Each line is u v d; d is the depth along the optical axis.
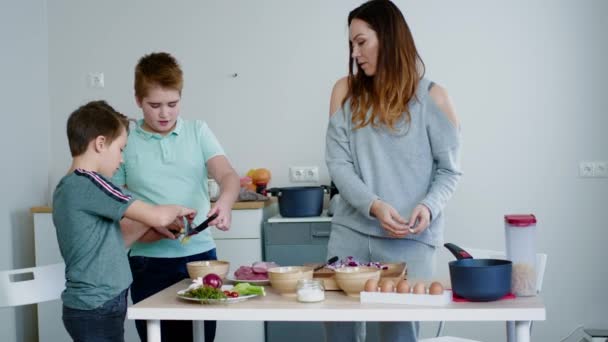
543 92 3.74
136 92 2.14
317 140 3.89
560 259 3.73
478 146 3.78
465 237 3.79
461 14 3.79
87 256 1.81
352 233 2.03
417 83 1.97
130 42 4.01
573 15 3.71
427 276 1.98
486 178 3.78
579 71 3.71
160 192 2.17
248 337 3.46
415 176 1.96
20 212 3.81
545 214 3.74
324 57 3.88
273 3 3.92
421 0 3.81
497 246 3.77
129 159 2.19
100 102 2.02
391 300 1.60
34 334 3.88
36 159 3.96
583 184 3.72
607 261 3.70
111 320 1.83
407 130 1.95
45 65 4.06
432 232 1.97
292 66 3.91
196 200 2.21
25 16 3.90
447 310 1.50
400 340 1.90
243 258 3.48
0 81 3.68
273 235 3.47
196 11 3.96
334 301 1.65
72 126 1.92
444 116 1.94
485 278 1.53
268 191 3.56
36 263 3.59
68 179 1.85
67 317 1.83
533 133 3.74
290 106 3.91
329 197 3.89
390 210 1.86
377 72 1.97
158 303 1.68
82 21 4.04
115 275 1.84
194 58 3.97
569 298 3.72
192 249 2.17
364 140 2.01
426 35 3.81
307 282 1.66
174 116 2.15
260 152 3.93
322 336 3.45
